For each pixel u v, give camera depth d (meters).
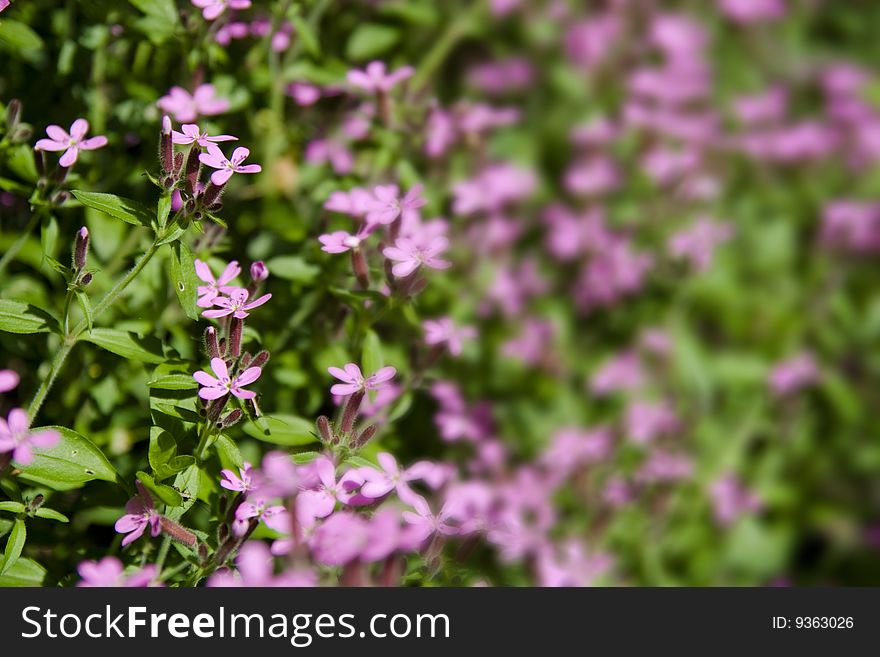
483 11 0.59
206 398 0.46
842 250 0.59
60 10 0.54
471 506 0.49
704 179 0.60
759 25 0.62
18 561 0.47
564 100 0.62
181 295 0.47
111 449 0.51
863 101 0.61
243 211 0.55
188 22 0.53
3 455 0.46
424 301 0.57
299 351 0.53
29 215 0.54
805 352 0.58
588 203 0.60
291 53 0.55
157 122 0.54
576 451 0.55
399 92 0.56
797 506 0.58
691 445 0.57
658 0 0.62
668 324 0.58
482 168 0.58
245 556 0.44
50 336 0.52
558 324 0.58
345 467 0.48
